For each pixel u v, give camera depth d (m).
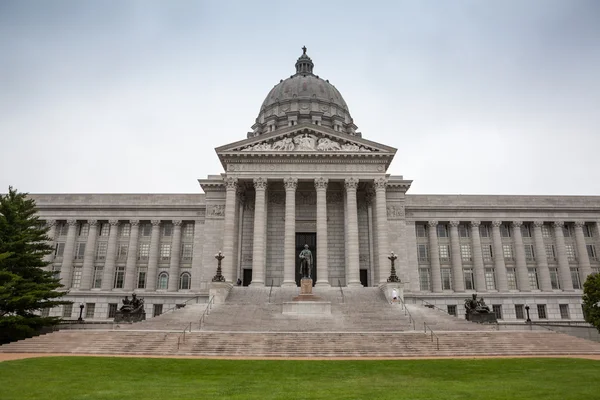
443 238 76.81
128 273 73.06
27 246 48.47
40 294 45.91
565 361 30.11
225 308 49.84
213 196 72.69
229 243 63.59
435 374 25.27
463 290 73.19
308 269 51.56
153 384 22.03
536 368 27.38
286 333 37.03
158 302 71.31
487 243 76.75
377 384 22.27
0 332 42.38
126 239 75.94
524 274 74.19
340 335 36.81
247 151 66.06
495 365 28.39
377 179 65.88
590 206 76.62
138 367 27.05
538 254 75.31
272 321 45.00
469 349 35.03
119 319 50.06
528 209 76.44
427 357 33.06
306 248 52.38
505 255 76.25
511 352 34.88
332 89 110.25
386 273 63.03
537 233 76.19
